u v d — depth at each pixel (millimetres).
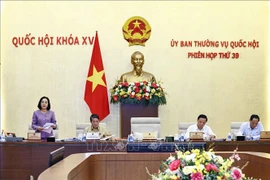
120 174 4809
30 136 7578
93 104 10570
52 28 10945
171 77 10969
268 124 11039
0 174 7383
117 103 10594
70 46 10945
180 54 11000
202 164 3326
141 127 8789
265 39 11070
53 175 3180
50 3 10969
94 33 10961
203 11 11039
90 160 4617
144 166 4816
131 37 10906
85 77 10953
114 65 10906
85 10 10969
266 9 11062
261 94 11047
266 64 11078
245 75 11047
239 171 3355
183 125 8977
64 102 10922
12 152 7379
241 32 11055
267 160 4250
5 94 10891
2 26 10898
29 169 7332
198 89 11000
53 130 8617
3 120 10883
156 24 10977
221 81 11047
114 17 10953
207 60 11031
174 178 3291
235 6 11070
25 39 10914
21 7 10938
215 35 11047
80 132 8938
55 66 10930
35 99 10898
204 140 7289
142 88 10102
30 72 10922
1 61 10891
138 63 10500
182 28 11016
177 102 10961
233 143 7297
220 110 11008
